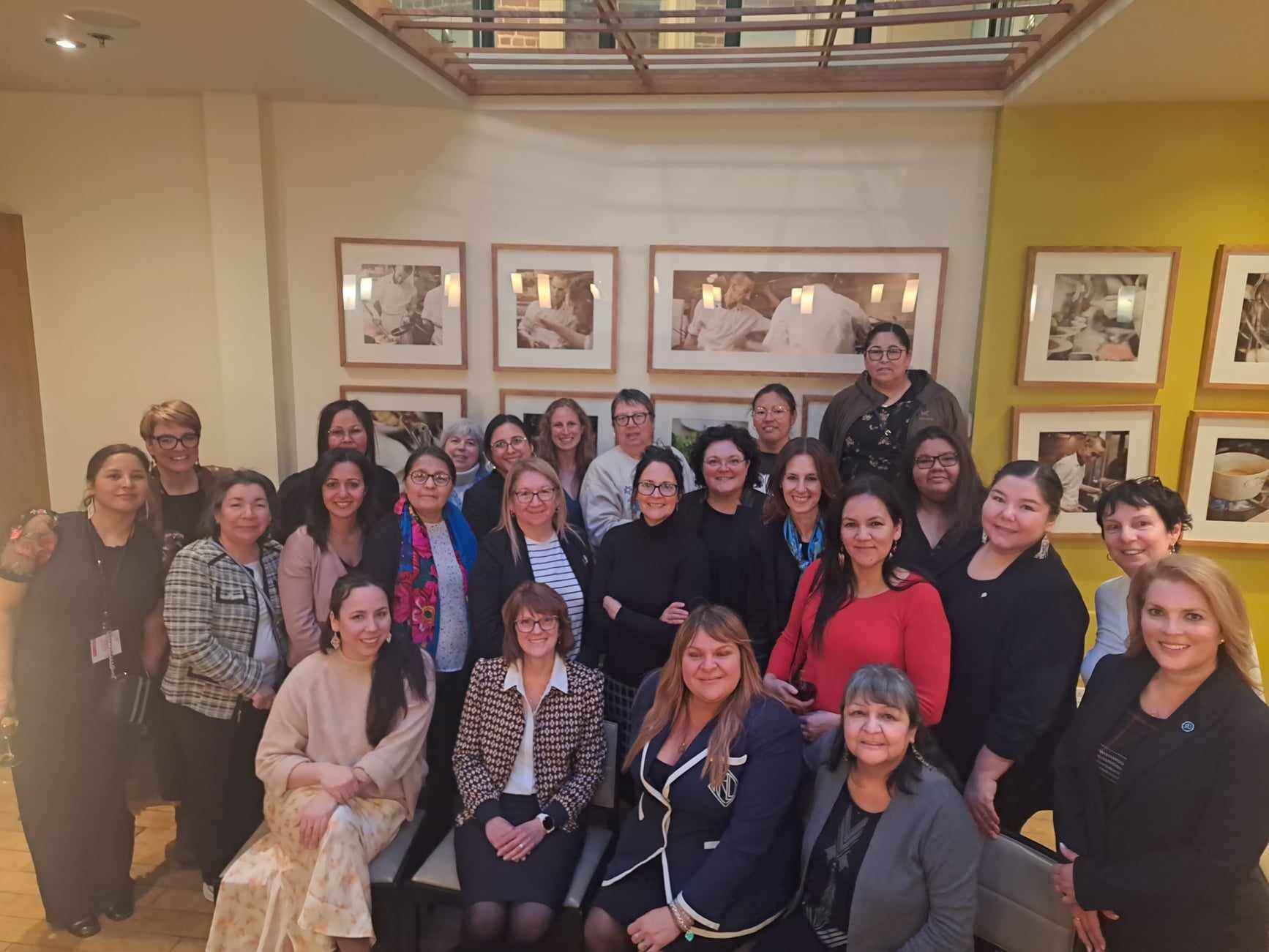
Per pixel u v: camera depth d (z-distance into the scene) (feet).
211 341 13.46
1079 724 6.12
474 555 9.62
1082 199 11.94
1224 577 5.42
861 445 11.39
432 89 11.98
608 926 6.84
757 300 12.85
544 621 7.66
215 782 8.65
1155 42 9.29
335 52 10.45
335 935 7.13
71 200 13.16
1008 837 6.59
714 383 13.17
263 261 12.96
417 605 9.01
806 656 8.00
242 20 9.39
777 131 12.52
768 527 9.04
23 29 9.80
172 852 9.84
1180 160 11.73
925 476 8.88
